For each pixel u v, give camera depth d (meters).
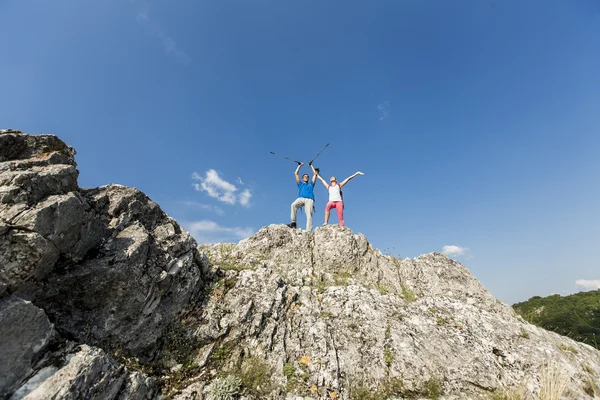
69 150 6.06
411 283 10.78
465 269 11.52
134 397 4.68
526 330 8.90
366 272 10.79
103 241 5.75
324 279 9.98
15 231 4.13
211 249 11.04
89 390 4.07
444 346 7.64
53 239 4.52
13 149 5.30
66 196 4.84
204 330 6.57
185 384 5.57
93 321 5.20
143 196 7.27
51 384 3.79
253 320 7.09
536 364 7.48
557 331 10.82
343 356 7.05
